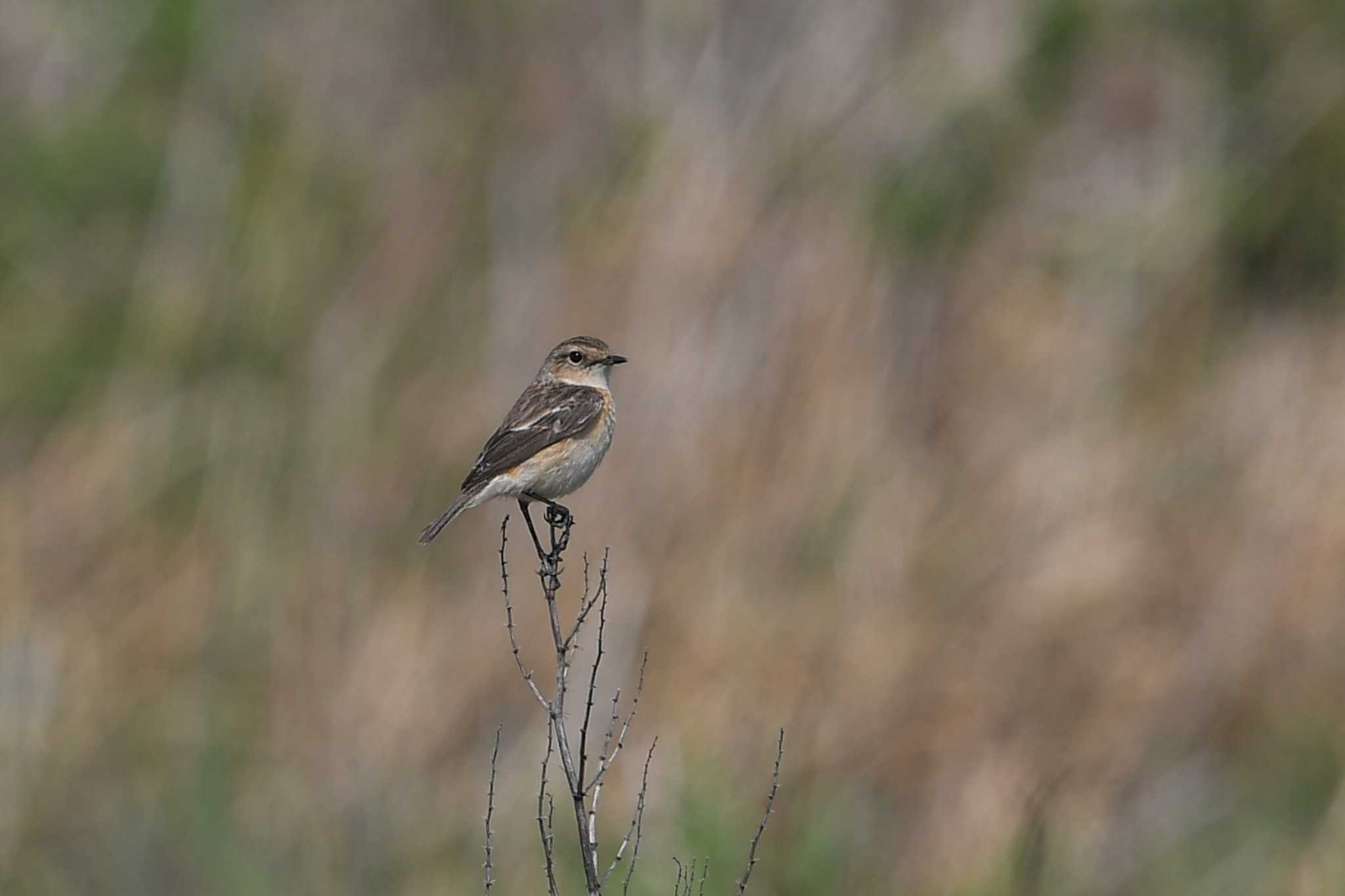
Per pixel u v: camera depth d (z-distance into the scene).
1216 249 19.25
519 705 15.29
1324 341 18.31
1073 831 14.60
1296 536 16.08
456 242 18.78
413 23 21.34
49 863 14.62
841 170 17.92
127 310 19.16
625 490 15.95
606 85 19.88
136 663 15.97
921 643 15.44
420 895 14.21
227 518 16.61
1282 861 14.59
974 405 16.91
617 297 17.02
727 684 14.96
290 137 20.33
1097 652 15.55
